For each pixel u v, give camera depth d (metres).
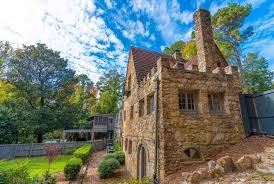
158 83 8.30
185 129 7.88
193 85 8.55
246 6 21.50
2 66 29.95
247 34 22.83
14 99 27.59
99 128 34.25
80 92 46.97
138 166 10.91
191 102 8.70
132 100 14.07
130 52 15.59
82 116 34.28
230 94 9.10
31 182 8.03
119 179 11.70
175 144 7.56
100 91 46.97
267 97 8.60
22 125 25.09
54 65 31.27
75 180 11.80
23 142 26.45
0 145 20.55
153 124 8.46
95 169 15.34
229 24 22.39
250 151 7.08
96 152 27.17
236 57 23.39
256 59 23.84
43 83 30.53
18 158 20.94
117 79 46.50
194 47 24.34
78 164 12.42
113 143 29.92
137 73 13.22
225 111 8.90
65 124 31.48
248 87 22.44
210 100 9.00
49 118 28.33
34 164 17.41
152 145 8.45
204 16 10.84
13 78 28.38
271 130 8.19
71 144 25.91
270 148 6.41
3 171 7.57
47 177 9.37
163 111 7.75
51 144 24.33
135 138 11.98
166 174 7.12
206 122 8.27
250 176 5.32
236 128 8.68
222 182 5.22
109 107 44.50
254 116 9.03
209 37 10.52
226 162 6.10
